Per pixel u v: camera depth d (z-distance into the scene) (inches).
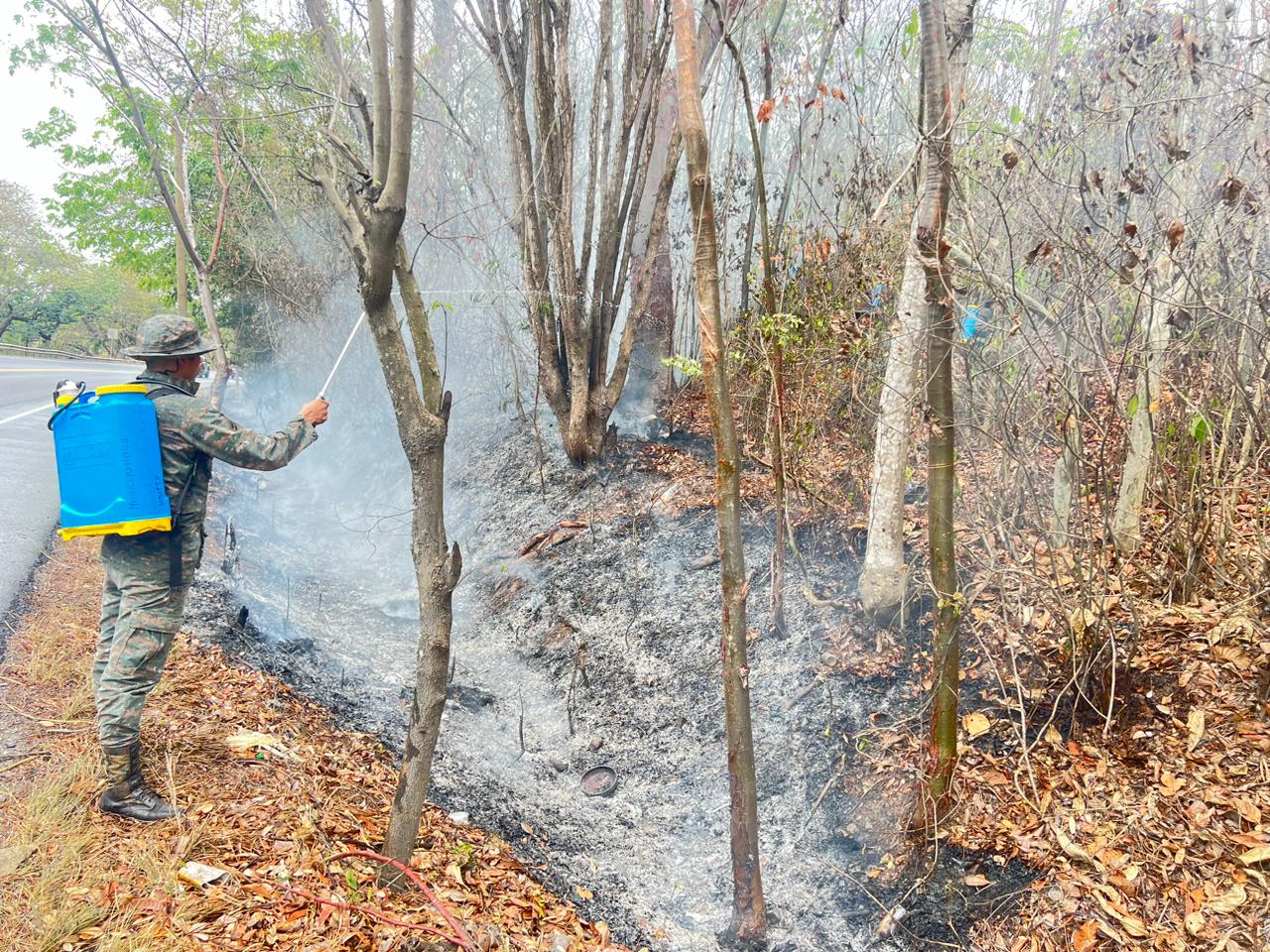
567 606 231.8
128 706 113.7
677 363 204.5
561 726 195.9
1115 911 119.4
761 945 132.2
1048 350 137.2
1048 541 148.3
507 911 124.4
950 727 132.1
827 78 263.6
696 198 111.0
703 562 223.9
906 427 166.9
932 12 107.3
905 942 130.0
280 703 160.4
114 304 2050.9
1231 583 159.5
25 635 165.0
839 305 205.9
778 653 188.2
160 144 402.9
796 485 212.7
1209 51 145.2
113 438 109.9
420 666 111.1
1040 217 135.3
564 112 256.1
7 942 90.3
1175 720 140.8
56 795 113.3
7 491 270.8
